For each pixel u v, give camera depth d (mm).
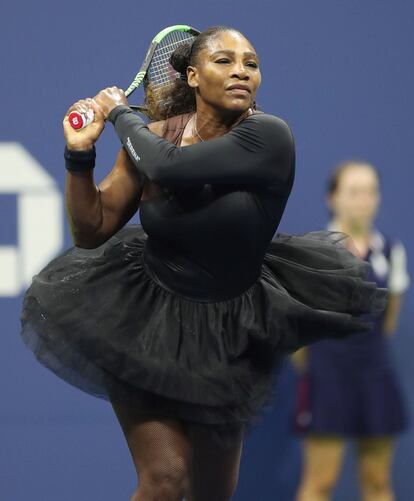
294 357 13477
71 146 8508
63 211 13953
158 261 8867
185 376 8422
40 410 13781
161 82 9703
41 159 13930
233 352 8711
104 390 8836
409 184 14070
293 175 8758
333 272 9500
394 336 13836
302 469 13930
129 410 8734
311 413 13375
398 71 14109
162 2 13992
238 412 8773
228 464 9609
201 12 14031
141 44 13984
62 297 8828
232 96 8461
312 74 14086
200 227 8516
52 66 13945
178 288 8805
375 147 14102
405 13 14102
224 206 8461
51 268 9430
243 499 14055
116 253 9242
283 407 13938
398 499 13859
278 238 9906
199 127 8883
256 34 14055
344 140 14086
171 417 8688
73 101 13953
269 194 8617
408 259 14016
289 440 13945
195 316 8773
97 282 8914
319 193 14031
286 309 8867
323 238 10242
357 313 9586
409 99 14109
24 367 13797
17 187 13914
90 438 13789
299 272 9469
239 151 8281
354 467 13773
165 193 8656
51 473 13766
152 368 8383
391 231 14055
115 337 8539
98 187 8977
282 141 8383
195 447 9391
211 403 8445
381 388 13344
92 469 13789
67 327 8625
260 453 14016
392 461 13844
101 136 13938
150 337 8609
